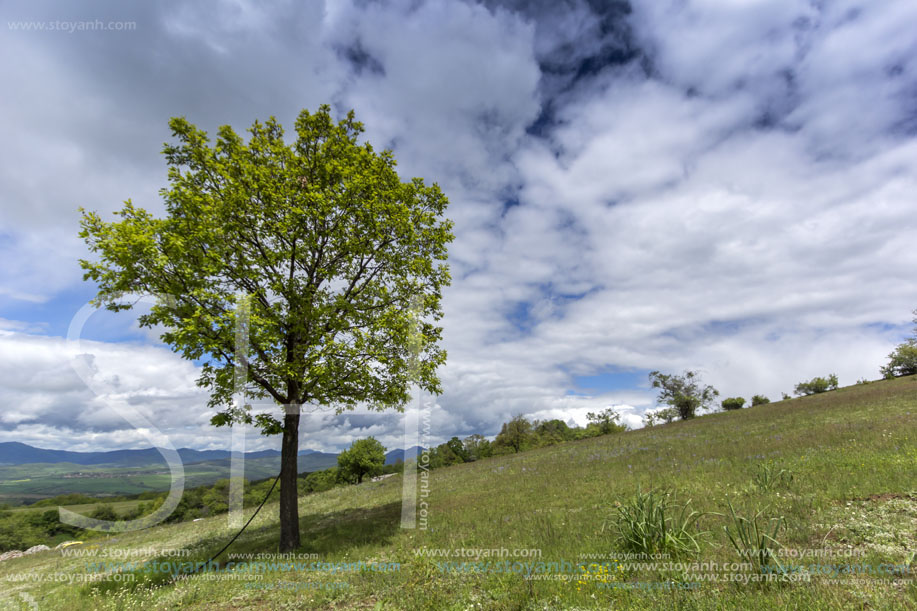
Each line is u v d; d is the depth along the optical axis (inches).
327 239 447.8
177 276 358.3
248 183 417.7
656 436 1184.8
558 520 388.2
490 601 228.4
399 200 491.5
